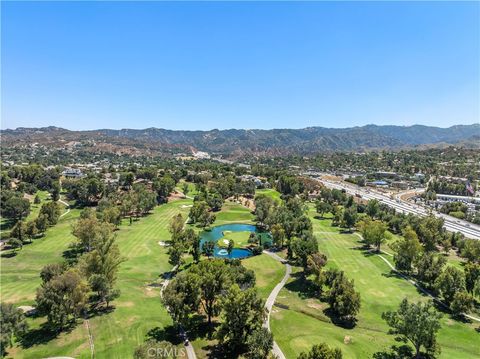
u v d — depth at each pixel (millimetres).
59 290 70125
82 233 119750
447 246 133375
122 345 66688
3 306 61781
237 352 66750
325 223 177625
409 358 66125
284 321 79250
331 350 52594
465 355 67875
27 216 167875
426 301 90938
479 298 93062
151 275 106125
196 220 166500
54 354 63438
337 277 88312
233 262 99062
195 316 79625
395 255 113875
